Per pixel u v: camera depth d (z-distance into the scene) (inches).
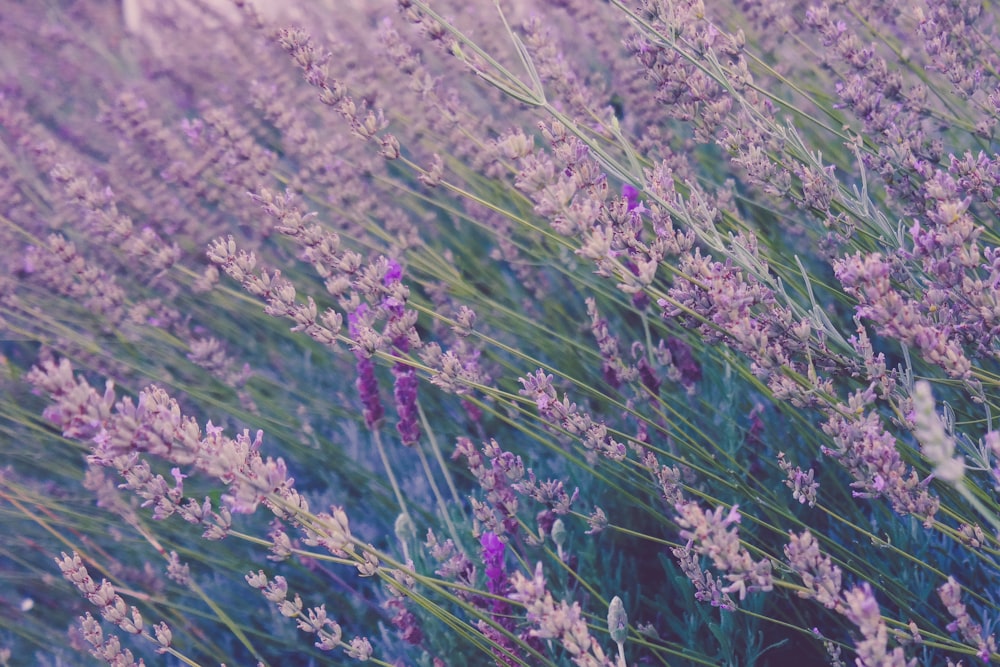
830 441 17.1
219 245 16.4
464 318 17.0
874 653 11.9
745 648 17.7
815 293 20.7
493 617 16.0
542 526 17.9
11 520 22.0
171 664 20.3
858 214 16.1
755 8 20.8
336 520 13.7
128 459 14.3
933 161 16.9
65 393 12.1
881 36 19.0
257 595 20.9
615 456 16.1
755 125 16.8
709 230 15.6
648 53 17.0
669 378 19.4
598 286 22.0
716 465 17.1
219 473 12.7
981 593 17.0
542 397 16.0
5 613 21.5
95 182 20.5
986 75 18.6
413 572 14.4
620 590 18.2
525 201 22.4
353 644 15.3
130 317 22.5
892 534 17.2
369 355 16.2
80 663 20.6
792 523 17.9
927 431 11.4
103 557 21.4
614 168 15.2
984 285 13.7
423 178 17.5
